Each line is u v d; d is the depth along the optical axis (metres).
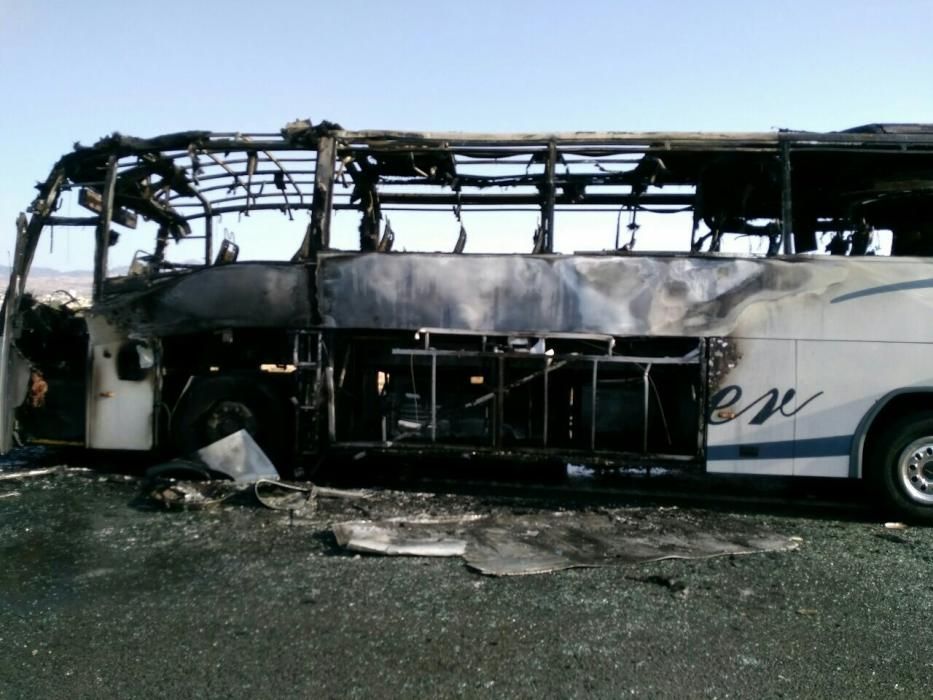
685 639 4.21
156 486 7.17
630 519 6.77
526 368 7.67
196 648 4.01
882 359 7.17
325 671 3.75
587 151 7.70
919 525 7.09
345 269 7.73
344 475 8.59
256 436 8.06
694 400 7.45
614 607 4.66
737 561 5.64
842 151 7.34
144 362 8.08
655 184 8.79
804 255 7.30
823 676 3.79
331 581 5.05
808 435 7.25
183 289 8.04
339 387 7.90
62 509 6.80
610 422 7.70
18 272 8.21
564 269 7.51
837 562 5.69
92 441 8.20
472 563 5.38
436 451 7.71
